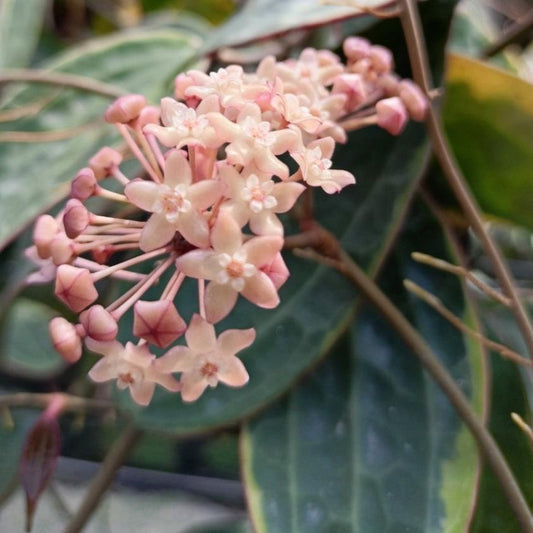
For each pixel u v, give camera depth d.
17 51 0.36
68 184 0.30
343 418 0.28
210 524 0.35
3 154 0.31
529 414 0.30
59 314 0.37
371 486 0.27
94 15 0.46
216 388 0.28
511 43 0.32
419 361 0.28
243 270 0.22
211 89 0.23
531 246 0.40
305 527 0.26
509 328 0.33
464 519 0.26
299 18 0.28
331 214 0.29
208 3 0.44
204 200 0.22
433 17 0.29
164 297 0.23
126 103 0.24
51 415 0.28
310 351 0.28
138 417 0.28
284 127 0.23
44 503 0.40
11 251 0.34
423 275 0.29
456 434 0.27
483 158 0.31
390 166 0.29
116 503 0.40
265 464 0.27
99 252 0.24
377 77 0.27
